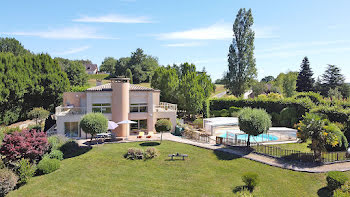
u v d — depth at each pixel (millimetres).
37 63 44531
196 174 18984
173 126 33719
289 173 18109
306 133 19625
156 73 49750
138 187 17047
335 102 34812
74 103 34188
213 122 33688
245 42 58719
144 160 21984
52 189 16938
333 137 18844
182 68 52188
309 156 19766
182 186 17094
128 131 30719
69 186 17312
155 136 30734
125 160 21984
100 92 30344
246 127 22641
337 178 15047
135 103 32562
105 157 22578
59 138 24891
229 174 18797
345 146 21812
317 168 18422
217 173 19062
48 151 22453
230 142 26016
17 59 42188
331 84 70750
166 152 24016
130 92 32062
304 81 67625
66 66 71875
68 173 19406
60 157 22016
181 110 47062
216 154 23062
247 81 58969
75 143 24953
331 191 15250
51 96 45094
